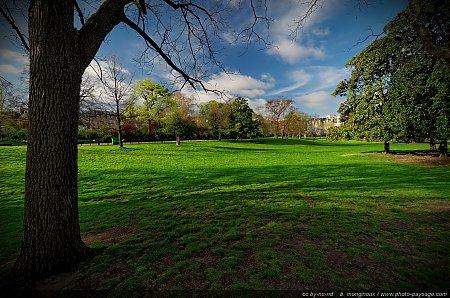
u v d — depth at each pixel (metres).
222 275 3.15
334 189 9.05
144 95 35.06
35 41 3.01
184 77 5.16
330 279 3.02
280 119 74.50
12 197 8.70
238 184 10.65
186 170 15.23
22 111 19.52
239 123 56.56
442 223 5.12
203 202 7.57
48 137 3.09
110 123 29.53
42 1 2.96
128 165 17.41
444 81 13.86
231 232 4.83
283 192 8.78
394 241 4.21
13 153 19.66
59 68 3.08
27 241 3.14
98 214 6.55
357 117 21.03
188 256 3.78
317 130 112.00
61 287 2.91
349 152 30.22
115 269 3.37
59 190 3.22
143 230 5.18
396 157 20.53
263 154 28.17
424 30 4.36
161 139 49.91
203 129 59.16
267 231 4.86
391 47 16.72
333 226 5.07
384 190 8.60
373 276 3.08
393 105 16.98
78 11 4.10
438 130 14.41
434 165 15.05
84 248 3.66
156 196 8.64
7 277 3.12
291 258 3.61
